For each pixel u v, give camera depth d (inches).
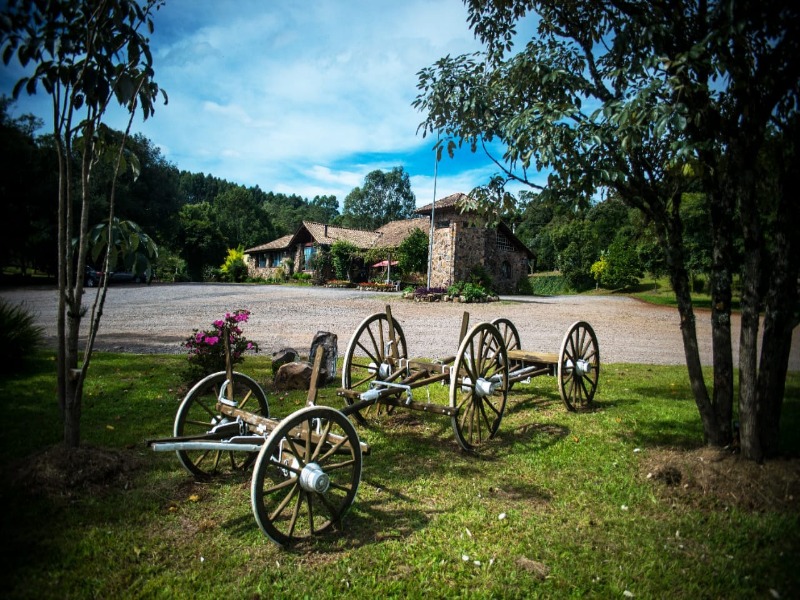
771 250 158.7
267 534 111.3
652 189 167.2
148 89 142.4
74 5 130.1
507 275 1294.3
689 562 112.1
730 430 157.2
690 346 159.9
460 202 186.5
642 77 147.8
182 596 98.4
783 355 145.3
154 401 228.2
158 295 837.8
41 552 110.1
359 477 129.0
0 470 139.4
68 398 143.2
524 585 103.7
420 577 105.8
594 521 130.1
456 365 169.6
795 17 117.6
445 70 177.3
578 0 172.4
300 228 1587.1
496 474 160.6
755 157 139.9
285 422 113.6
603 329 593.6
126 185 1162.0
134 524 124.3
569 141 142.5
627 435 199.5
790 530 121.6
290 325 525.3
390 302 834.8
